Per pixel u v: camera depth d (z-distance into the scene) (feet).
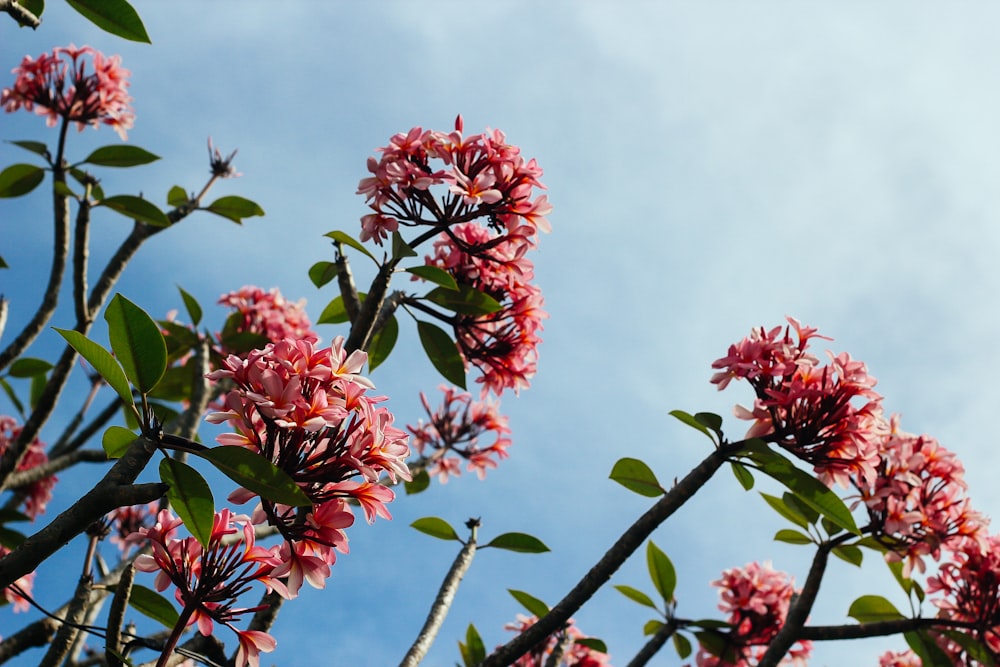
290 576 6.14
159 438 6.03
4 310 8.93
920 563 7.55
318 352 6.09
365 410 6.11
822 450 7.15
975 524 7.66
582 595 7.16
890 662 8.96
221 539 6.22
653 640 8.11
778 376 7.08
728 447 7.21
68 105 9.39
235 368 6.06
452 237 7.48
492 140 7.36
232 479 6.03
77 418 10.00
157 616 6.96
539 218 7.43
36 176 9.01
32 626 7.42
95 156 9.11
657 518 7.19
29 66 9.42
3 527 8.96
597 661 8.70
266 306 10.19
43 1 6.75
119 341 6.17
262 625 6.82
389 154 7.30
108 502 5.89
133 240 9.00
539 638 7.14
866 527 7.57
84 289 8.70
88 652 7.87
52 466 9.04
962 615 7.89
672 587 8.25
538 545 8.09
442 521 8.14
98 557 7.77
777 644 7.59
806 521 7.72
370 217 7.30
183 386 9.43
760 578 8.66
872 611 8.11
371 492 6.16
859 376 7.12
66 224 8.91
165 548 6.17
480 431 9.53
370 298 7.21
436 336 7.79
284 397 5.98
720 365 7.20
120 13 6.73
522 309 7.89
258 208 9.39
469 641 8.72
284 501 6.00
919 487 7.57
